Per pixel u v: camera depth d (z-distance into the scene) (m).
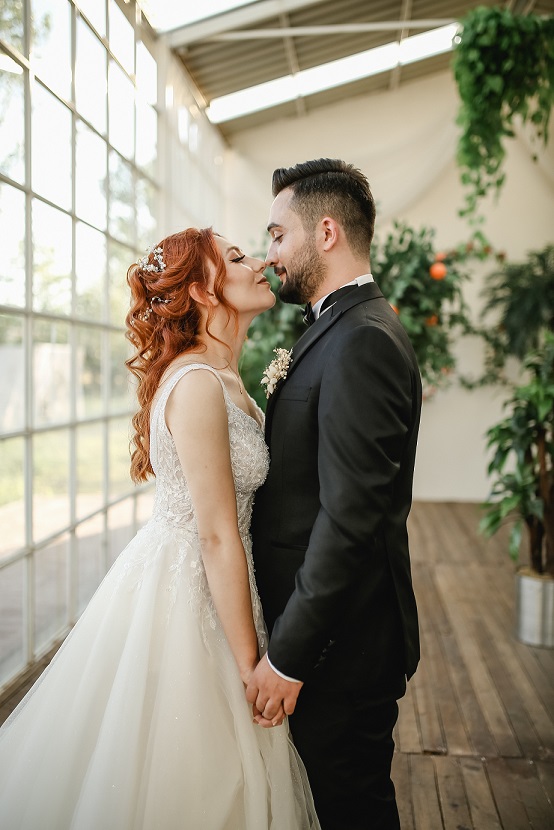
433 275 4.20
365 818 1.55
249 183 7.50
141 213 4.27
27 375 2.87
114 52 3.71
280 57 5.71
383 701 1.54
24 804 1.39
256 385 4.14
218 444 1.43
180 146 5.18
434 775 2.38
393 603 1.51
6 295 2.66
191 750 1.35
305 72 6.35
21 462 2.88
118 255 3.88
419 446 7.82
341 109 7.45
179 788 1.32
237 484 1.51
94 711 1.43
